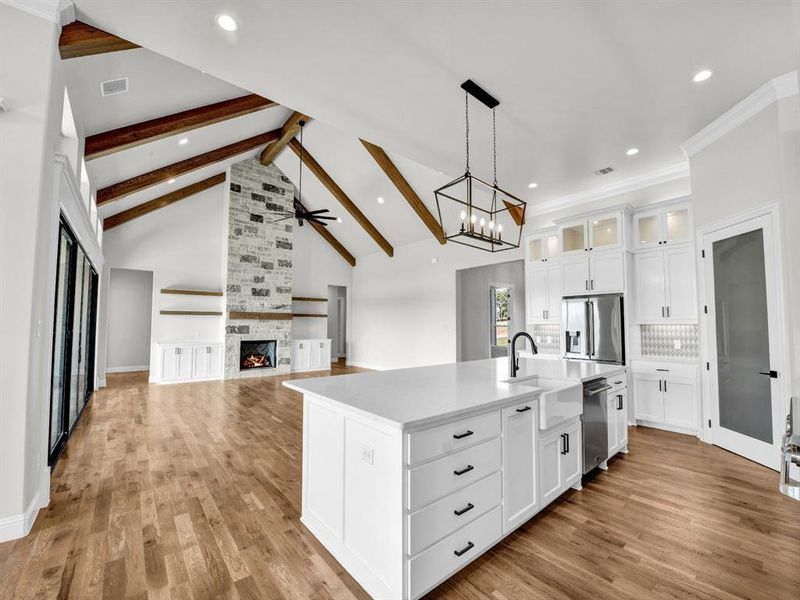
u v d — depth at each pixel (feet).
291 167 28.07
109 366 28.78
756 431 10.78
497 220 22.79
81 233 12.69
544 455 7.80
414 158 14.40
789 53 8.64
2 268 6.85
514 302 28.48
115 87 11.22
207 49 8.68
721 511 7.95
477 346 28.81
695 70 9.27
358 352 34.91
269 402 18.69
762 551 6.54
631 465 10.61
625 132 12.33
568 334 16.56
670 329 15.03
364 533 5.74
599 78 9.58
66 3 7.43
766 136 10.20
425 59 8.93
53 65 7.43
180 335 25.75
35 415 7.52
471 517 6.04
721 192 11.80
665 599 5.38
